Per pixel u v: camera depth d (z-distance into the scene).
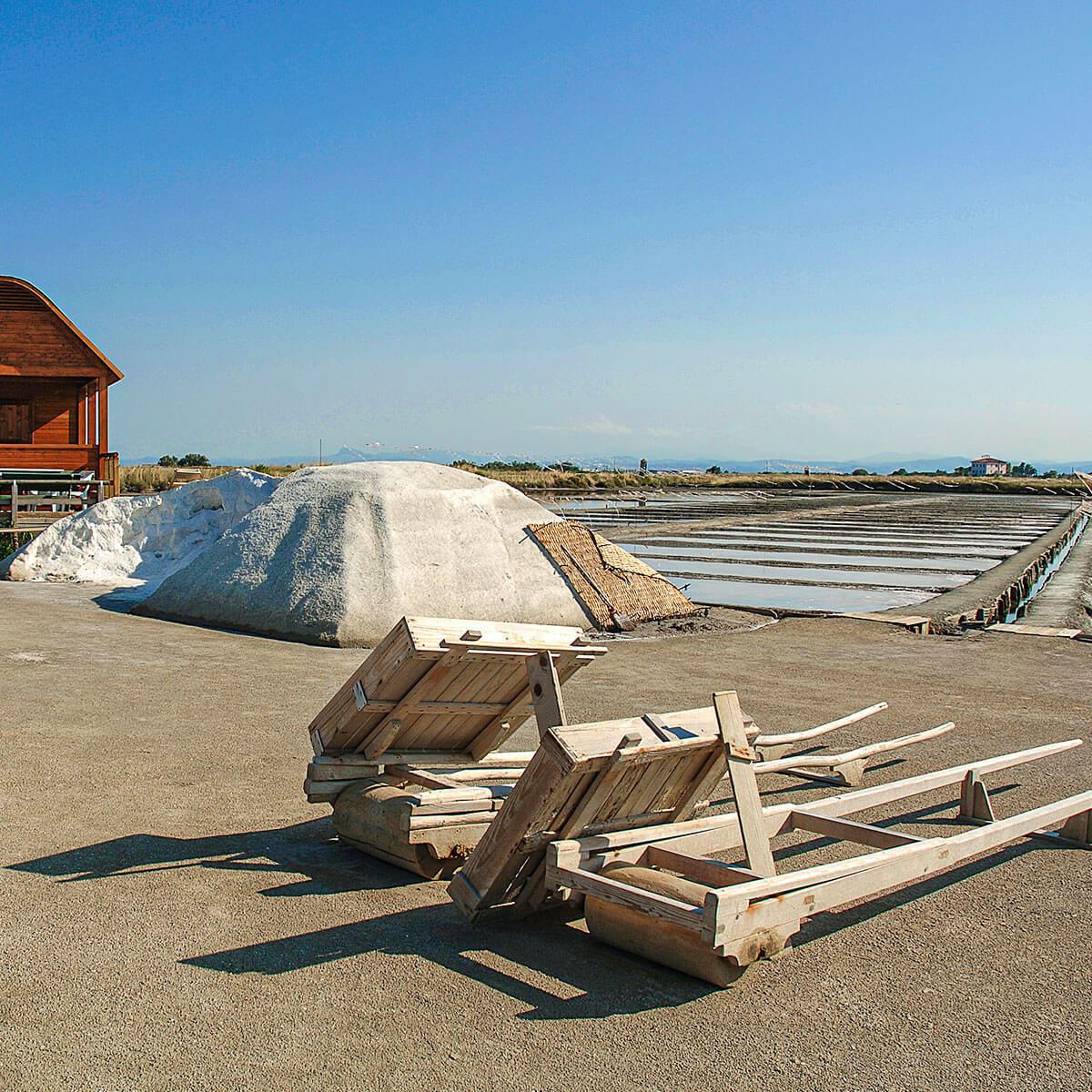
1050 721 10.17
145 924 4.86
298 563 14.12
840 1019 4.23
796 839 6.80
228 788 7.03
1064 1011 4.36
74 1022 3.93
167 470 48.19
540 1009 4.22
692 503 64.06
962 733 9.67
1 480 26.89
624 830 5.45
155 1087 3.52
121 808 6.50
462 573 14.91
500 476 76.06
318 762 6.04
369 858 5.96
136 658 11.56
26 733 8.06
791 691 11.36
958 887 5.89
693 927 4.26
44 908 4.96
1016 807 7.51
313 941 4.79
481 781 6.42
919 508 60.38
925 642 14.98
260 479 19.66
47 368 27.72
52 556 18.69
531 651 5.73
